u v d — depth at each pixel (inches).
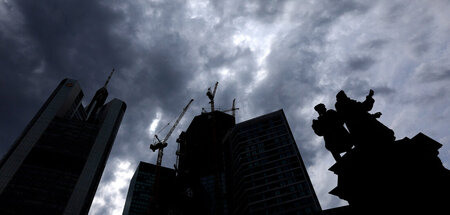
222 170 6791.3
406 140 267.4
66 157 7027.6
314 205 4466.0
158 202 6560.0
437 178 237.6
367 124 298.5
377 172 270.7
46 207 5880.9
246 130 6535.4
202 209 6186.0
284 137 5876.0
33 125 7421.3
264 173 5364.2
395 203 251.8
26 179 6205.7
